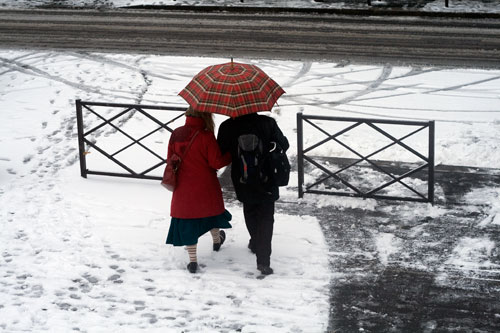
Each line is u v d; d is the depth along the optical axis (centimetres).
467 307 552
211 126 595
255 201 585
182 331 521
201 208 597
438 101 1188
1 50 1594
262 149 571
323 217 732
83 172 863
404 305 556
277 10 2081
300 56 1516
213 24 1909
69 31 1828
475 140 982
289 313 546
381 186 764
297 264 628
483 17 1958
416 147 959
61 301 567
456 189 803
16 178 870
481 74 1348
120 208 762
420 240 673
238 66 584
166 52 1560
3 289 586
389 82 1309
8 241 679
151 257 647
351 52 1552
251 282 596
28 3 2281
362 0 2142
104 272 617
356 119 748
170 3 2194
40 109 1163
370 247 660
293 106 1166
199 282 598
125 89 1270
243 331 520
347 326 527
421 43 1634
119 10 2162
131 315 545
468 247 655
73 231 702
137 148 973
